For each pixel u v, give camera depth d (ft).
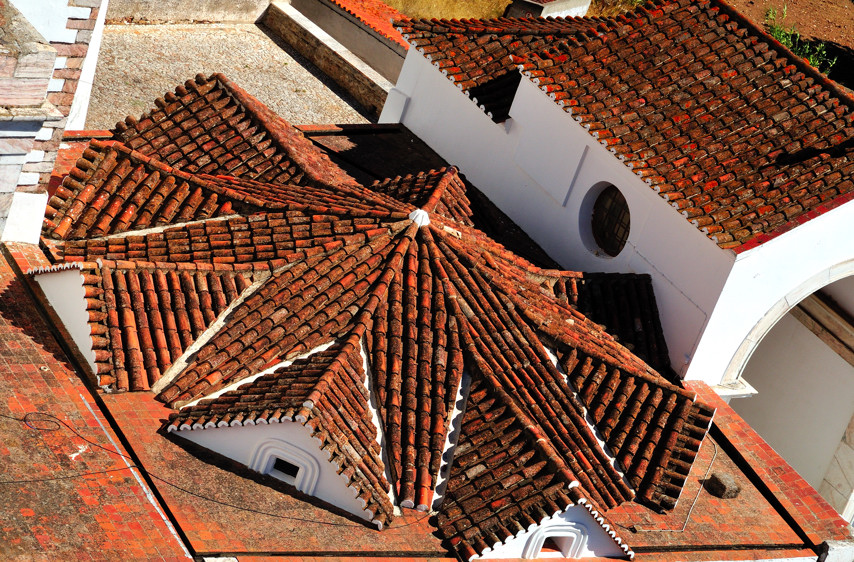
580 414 54.44
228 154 62.64
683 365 61.52
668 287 62.13
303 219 55.98
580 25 84.23
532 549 48.96
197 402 49.24
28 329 51.19
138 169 58.90
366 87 101.81
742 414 86.48
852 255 64.85
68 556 41.29
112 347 49.60
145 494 45.32
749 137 64.54
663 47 69.46
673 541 52.80
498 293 56.18
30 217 55.98
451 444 50.52
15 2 54.13
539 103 69.05
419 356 51.88
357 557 45.57
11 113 50.24
